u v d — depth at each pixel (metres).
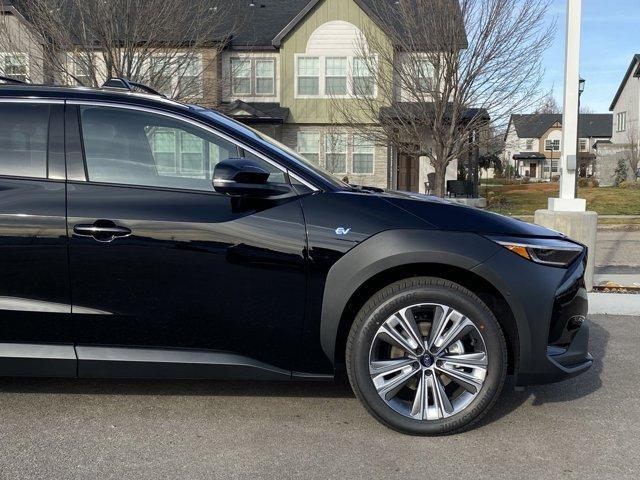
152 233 3.31
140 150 3.49
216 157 3.52
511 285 3.31
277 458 3.16
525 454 3.22
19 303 3.33
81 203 3.34
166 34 14.88
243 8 24.75
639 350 5.12
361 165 23.31
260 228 3.34
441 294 3.31
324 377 3.47
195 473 3.00
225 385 4.14
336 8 23.03
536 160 70.06
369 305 3.35
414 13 15.16
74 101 3.53
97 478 2.94
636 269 8.77
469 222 3.41
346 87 21.77
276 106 23.86
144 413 3.69
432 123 15.91
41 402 3.81
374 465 3.09
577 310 3.52
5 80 3.80
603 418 3.71
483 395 3.35
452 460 3.15
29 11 14.62
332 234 3.33
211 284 3.34
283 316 3.37
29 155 3.45
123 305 3.35
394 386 3.36
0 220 3.30
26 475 2.95
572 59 7.14
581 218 6.80
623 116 45.16
